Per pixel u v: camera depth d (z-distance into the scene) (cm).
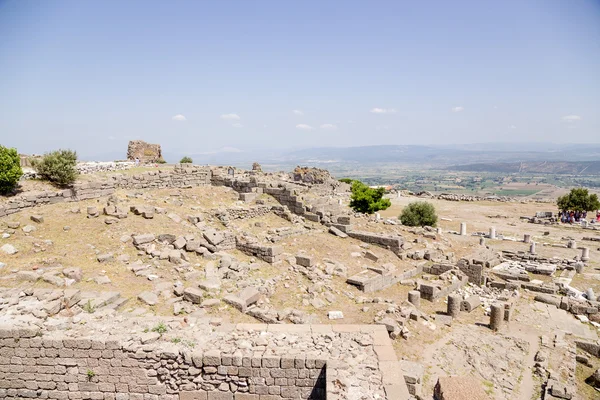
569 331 2020
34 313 1421
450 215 5909
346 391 1118
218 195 3266
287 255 2378
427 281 2384
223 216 2673
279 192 3231
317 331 1458
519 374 1569
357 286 2170
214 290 1809
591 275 3039
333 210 3359
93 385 1322
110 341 1298
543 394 1442
